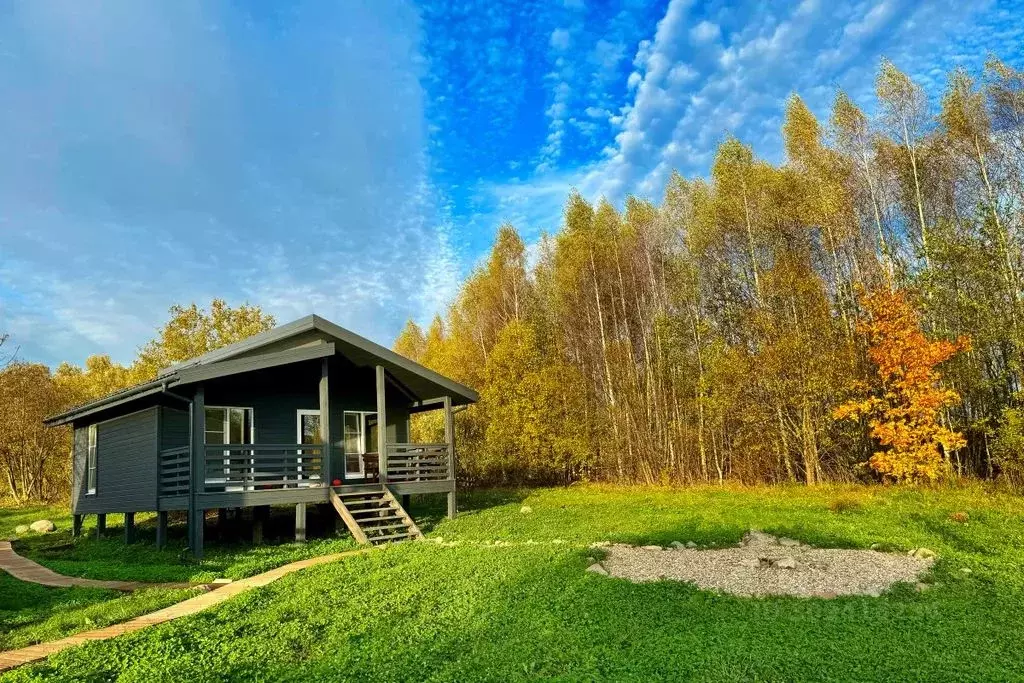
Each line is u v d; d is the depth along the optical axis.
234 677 5.77
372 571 9.91
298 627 7.16
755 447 20.45
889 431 16.91
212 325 38.47
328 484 13.90
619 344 25.05
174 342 36.69
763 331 19.89
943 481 16.34
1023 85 15.97
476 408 27.38
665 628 6.57
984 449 17.16
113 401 14.61
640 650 5.94
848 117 19.75
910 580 8.13
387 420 18.30
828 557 9.53
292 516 18.39
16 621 8.18
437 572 9.52
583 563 9.54
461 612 7.41
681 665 5.54
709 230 21.92
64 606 8.93
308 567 10.59
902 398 17.42
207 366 12.59
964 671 5.21
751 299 21.61
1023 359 15.51
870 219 19.80
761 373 19.61
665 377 23.78
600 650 5.99
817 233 20.53
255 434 15.66
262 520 14.53
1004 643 5.84
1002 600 7.17
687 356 23.28
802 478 20.80
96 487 17.50
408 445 15.92
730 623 6.66
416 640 6.55
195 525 12.38
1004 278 15.66
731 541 11.15
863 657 5.57
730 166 21.56
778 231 20.80
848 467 19.61
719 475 22.09
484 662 5.85
